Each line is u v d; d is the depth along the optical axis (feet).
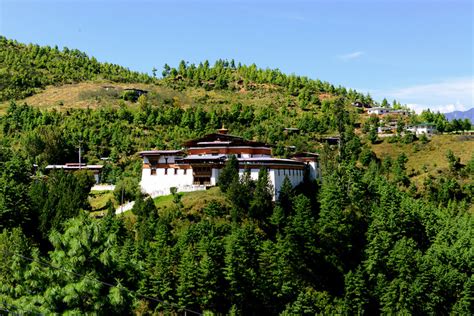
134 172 520.42
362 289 299.79
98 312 132.67
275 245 315.37
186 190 399.03
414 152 641.81
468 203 496.23
